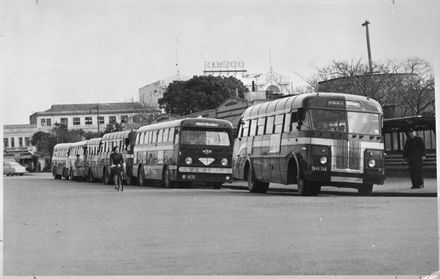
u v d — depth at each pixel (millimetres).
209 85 49094
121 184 30109
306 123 20891
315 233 11617
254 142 25219
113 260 9547
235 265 8836
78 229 13492
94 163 45906
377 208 16047
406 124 26078
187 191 28234
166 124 33406
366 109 21125
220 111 44531
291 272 8336
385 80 33594
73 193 28094
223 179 31328
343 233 11531
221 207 17672
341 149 20781
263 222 13562
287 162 21969
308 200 19422
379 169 20953
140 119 64500
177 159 31047
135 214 16406
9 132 73688
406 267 8492
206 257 9484
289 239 10969
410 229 11945
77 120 71500
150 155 35562
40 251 10688
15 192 29406
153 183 39625
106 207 19062
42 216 16688
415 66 32781
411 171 22719
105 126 69312
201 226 13211
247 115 26391
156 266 8961
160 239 11477
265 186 25578
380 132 21172
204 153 31172
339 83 35469
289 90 44812
